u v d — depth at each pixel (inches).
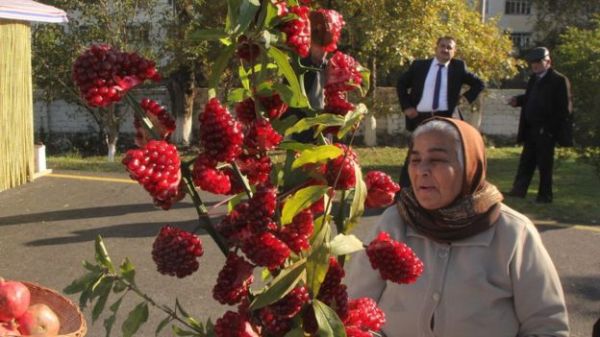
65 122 623.5
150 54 522.3
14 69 341.7
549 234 281.9
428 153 87.5
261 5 47.9
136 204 315.6
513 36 1047.0
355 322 54.7
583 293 217.9
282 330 50.4
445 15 536.1
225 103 53.9
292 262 51.0
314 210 52.2
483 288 89.1
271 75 52.0
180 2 522.9
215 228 49.9
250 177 51.3
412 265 54.4
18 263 235.9
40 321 90.2
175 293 208.2
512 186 378.6
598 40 385.1
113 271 54.1
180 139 567.5
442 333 90.6
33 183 356.8
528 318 89.3
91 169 397.7
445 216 88.6
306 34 49.0
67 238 263.9
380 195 56.3
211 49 51.3
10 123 344.2
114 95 43.5
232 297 49.2
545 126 329.1
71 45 520.7
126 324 54.5
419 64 311.9
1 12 327.0
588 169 450.3
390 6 494.6
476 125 615.2
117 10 518.0
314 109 54.9
